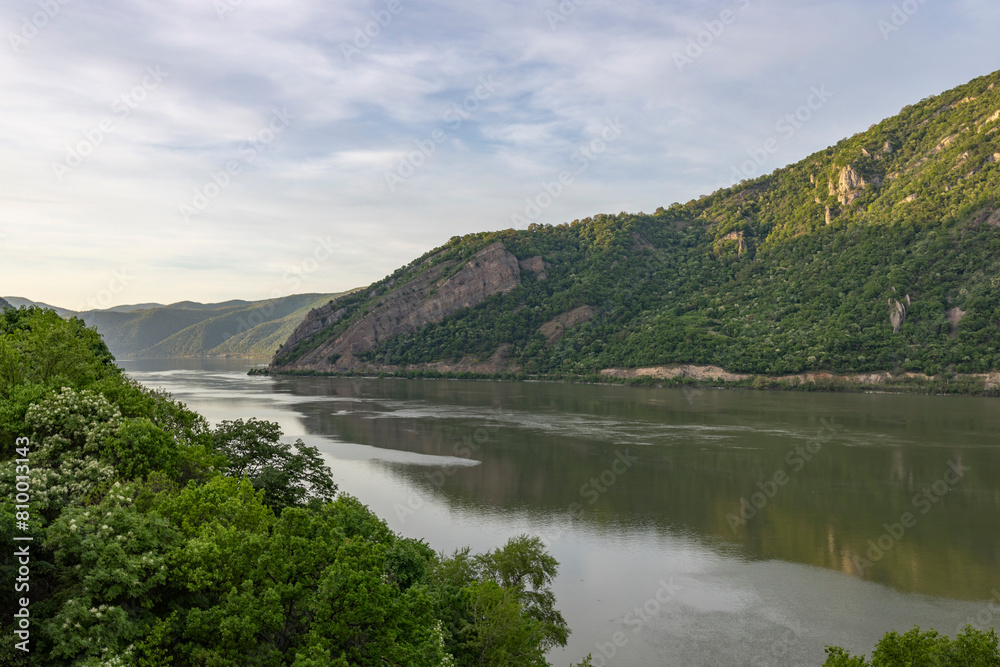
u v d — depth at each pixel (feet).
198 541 76.13
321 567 81.30
